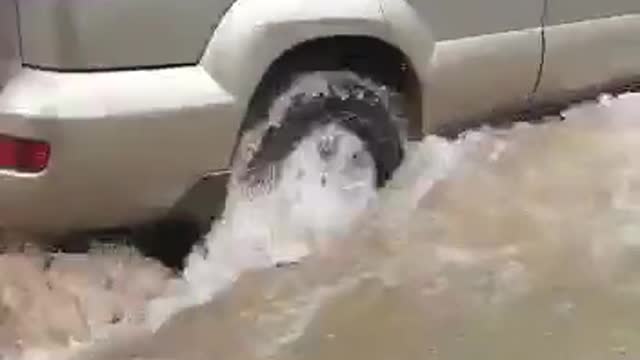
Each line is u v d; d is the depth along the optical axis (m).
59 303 5.59
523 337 5.20
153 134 5.41
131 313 5.61
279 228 5.81
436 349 5.17
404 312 5.42
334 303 5.52
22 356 5.37
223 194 5.71
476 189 6.23
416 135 6.28
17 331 5.49
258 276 5.73
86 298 5.63
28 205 5.43
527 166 6.44
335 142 5.95
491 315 5.36
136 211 5.59
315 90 5.87
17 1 5.30
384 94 6.06
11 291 5.61
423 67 6.13
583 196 6.20
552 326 5.26
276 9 5.63
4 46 5.35
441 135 6.40
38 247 5.79
